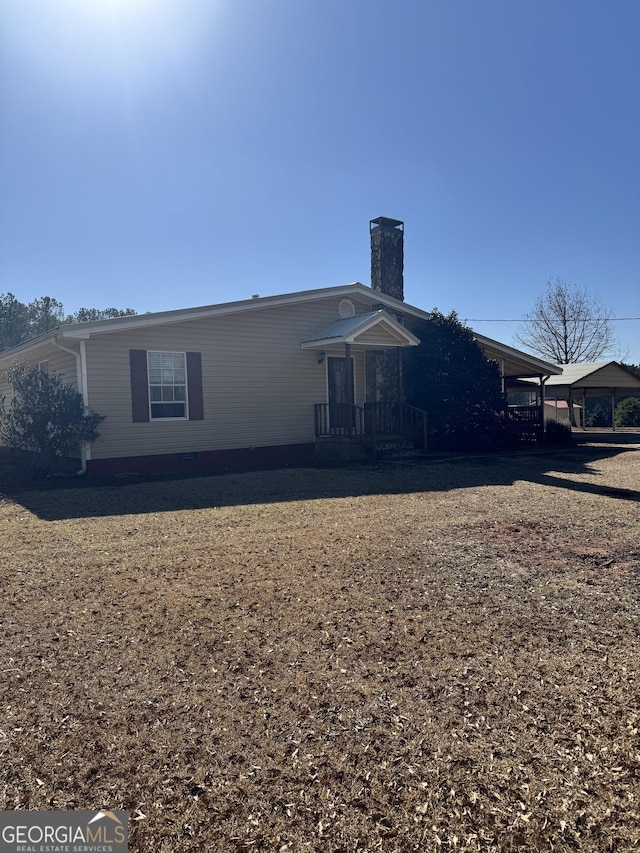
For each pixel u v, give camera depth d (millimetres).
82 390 11375
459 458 14109
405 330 14492
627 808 2305
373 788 2438
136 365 11938
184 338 12586
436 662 3488
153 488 9883
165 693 3164
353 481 10484
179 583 4914
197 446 12781
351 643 3746
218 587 4805
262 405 13781
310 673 3365
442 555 5656
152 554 5812
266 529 6809
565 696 3102
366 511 7770
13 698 3119
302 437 14484
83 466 11430
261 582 4914
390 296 16219
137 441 11969
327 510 7879
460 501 8430
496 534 6453
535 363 19141
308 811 2320
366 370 16016
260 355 13758
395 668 3420
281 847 2154
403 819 2275
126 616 4215
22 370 11375
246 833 2219
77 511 8023
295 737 2773
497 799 2365
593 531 6547
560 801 2346
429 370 15898
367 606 4363
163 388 12391
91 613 4277
